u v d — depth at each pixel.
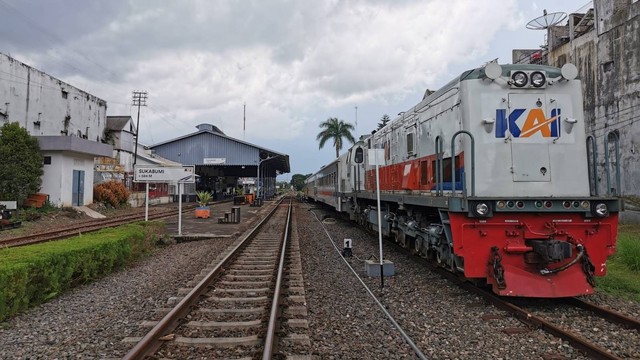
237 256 10.89
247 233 16.39
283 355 4.36
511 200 6.14
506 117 6.79
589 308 6.00
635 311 6.14
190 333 5.07
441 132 7.96
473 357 4.51
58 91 33.19
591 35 20.77
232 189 70.44
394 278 8.43
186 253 11.89
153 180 15.04
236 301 6.50
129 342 4.75
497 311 6.05
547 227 6.26
